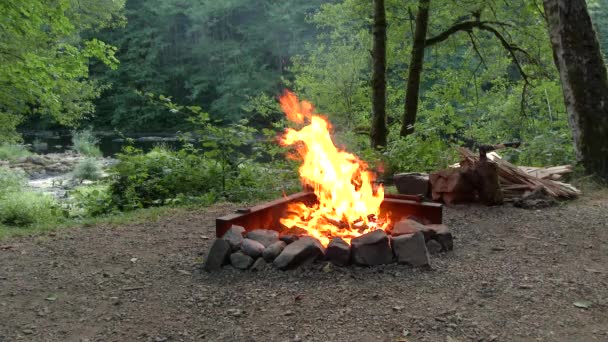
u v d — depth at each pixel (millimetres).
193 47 50562
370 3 14203
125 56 51062
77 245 5262
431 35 14883
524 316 3297
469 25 13023
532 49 13750
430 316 3301
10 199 9883
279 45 46094
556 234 5199
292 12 43906
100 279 4203
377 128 11023
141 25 53500
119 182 8820
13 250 5145
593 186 7688
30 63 12031
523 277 3965
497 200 6555
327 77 18406
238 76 44906
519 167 8094
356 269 4117
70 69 12422
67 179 20188
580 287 3766
